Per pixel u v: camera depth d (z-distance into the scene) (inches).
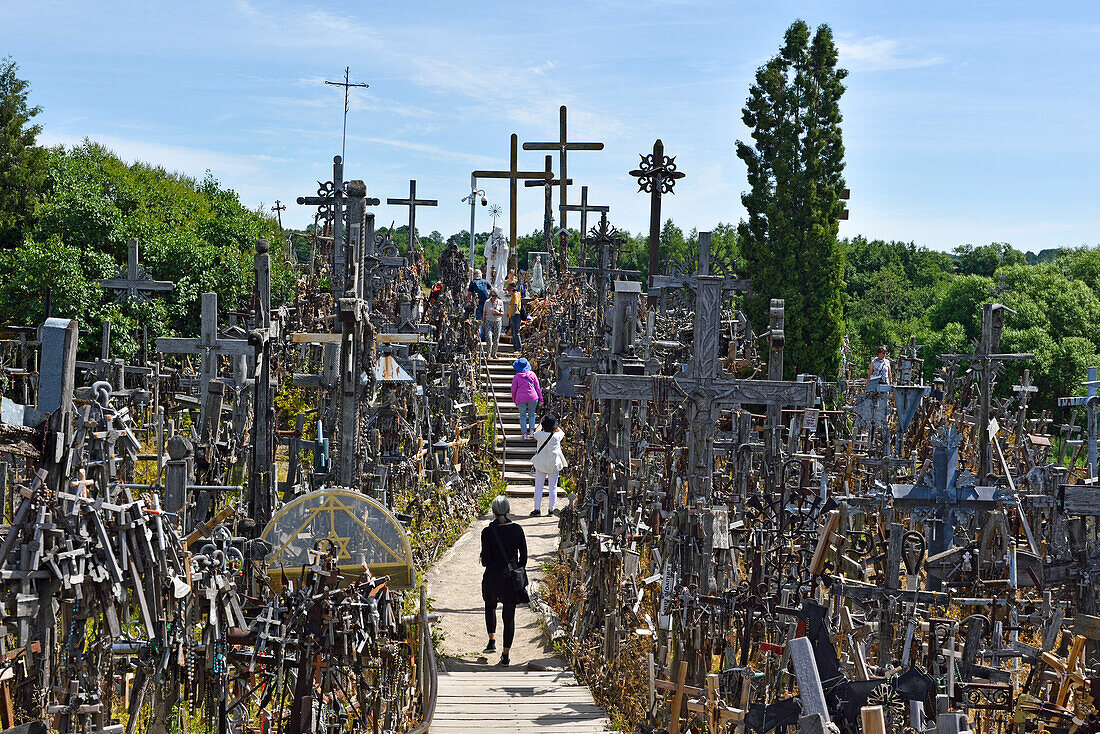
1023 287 1866.4
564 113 1544.0
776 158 1168.8
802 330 1162.6
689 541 402.9
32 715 236.7
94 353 890.1
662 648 358.3
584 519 510.9
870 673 298.4
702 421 420.5
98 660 261.1
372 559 355.9
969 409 690.2
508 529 445.1
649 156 868.0
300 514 359.3
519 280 1567.4
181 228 1105.4
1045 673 299.3
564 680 416.5
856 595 338.0
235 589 297.9
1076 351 1584.6
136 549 257.4
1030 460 623.2
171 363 920.9
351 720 310.2
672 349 645.9
